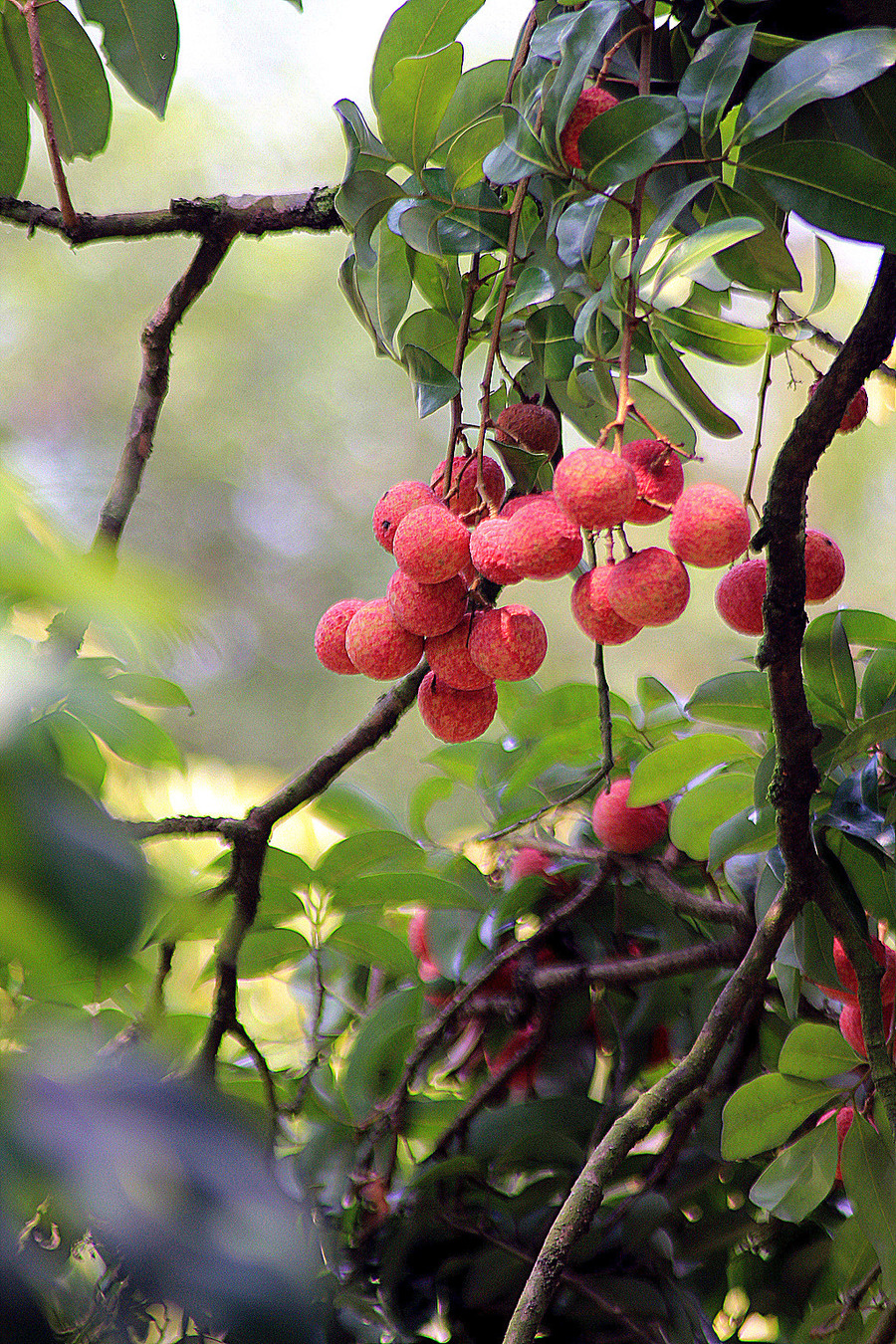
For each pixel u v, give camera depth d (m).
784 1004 2.68
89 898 1.24
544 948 2.72
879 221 2.44
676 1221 2.63
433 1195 2.62
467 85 2.57
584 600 2.47
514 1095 2.71
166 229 2.63
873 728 2.53
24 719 1.35
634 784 2.63
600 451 2.42
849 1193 2.52
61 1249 2.46
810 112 2.52
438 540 2.46
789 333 2.60
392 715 2.60
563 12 2.53
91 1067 1.49
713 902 2.66
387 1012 2.66
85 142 2.72
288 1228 1.25
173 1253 1.17
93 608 1.23
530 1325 2.45
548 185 2.51
